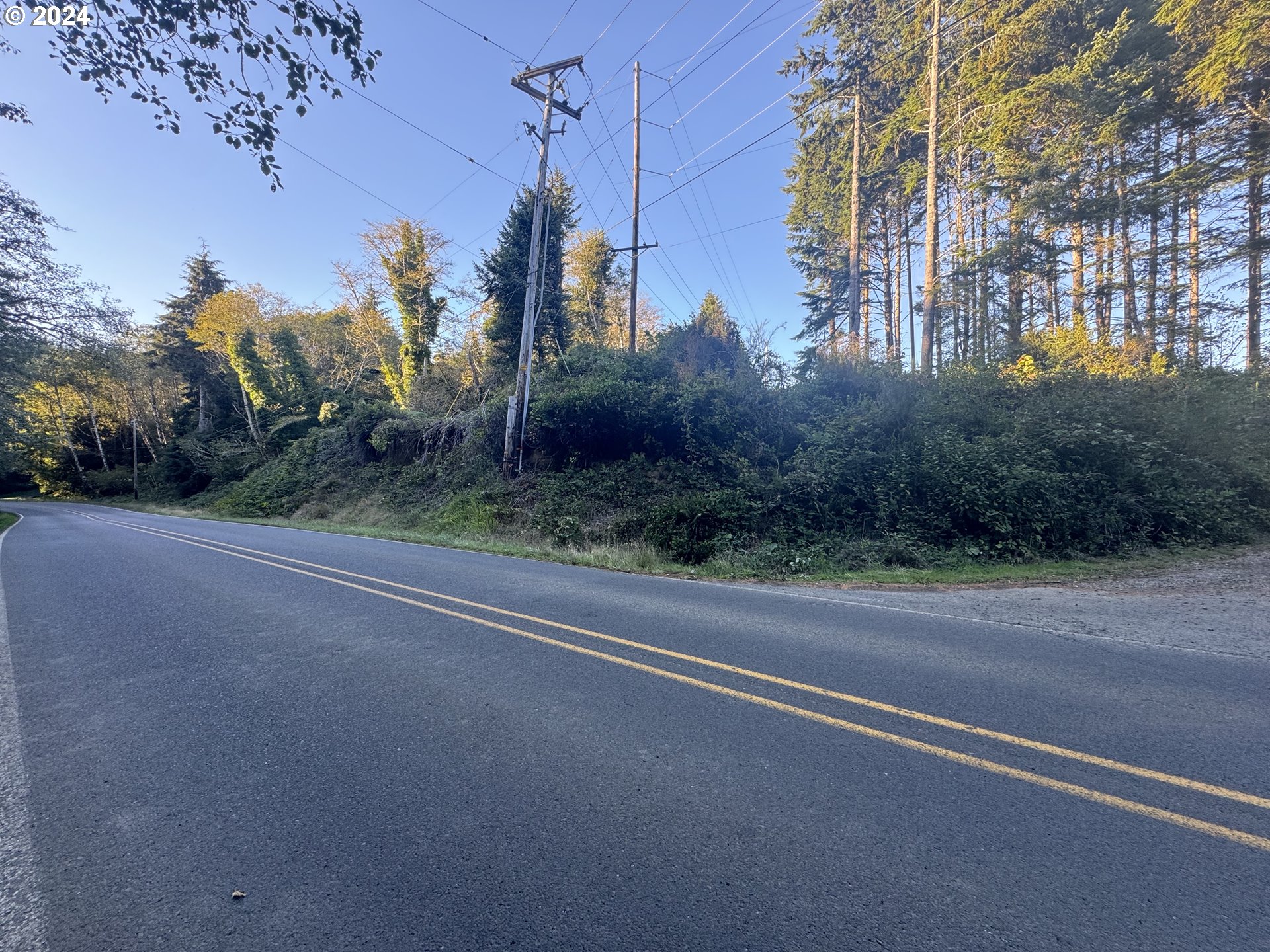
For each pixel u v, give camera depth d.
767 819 2.65
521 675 4.50
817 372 16.67
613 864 2.36
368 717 3.78
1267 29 14.16
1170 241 20.70
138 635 5.69
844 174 26.92
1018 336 20.33
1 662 4.96
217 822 2.67
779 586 8.37
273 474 30.67
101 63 4.44
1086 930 1.99
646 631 5.71
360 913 2.11
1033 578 8.70
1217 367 15.30
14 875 2.33
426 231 32.47
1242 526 11.05
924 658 4.86
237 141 4.83
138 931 2.04
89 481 50.34
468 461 21.20
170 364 46.91
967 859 2.36
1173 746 3.32
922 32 21.98
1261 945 1.91
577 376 20.80
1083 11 18.86
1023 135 20.19
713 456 15.96
